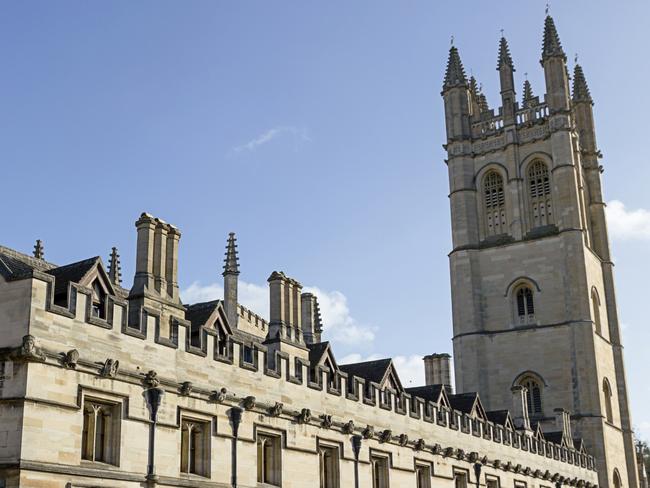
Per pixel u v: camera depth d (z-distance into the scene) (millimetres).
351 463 51906
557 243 108750
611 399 108688
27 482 31406
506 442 73938
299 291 52625
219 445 41844
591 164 122250
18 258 41312
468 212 115188
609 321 115750
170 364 39625
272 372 46562
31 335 32594
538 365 105625
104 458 35875
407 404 59531
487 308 111000
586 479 93438
